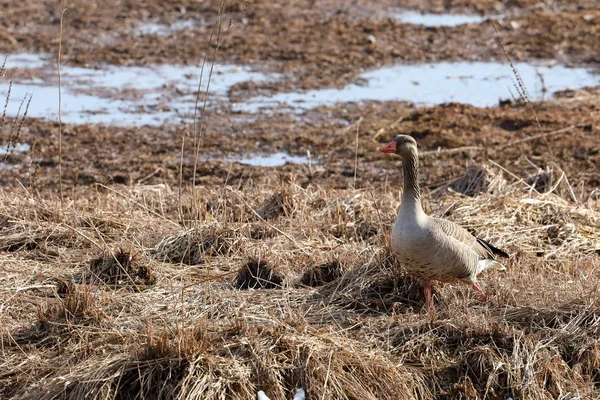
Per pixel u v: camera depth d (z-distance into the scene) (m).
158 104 25.81
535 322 12.89
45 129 23.45
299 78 28.48
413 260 12.53
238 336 12.02
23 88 26.80
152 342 11.59
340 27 34.22
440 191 18.78
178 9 36.03
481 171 18.50
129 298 13.12
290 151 22.47
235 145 22.77
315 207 16.97
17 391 11.36
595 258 15.01
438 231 12.48
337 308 13.21
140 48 31.11
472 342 12.41
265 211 16.75
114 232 15.52
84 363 11.49
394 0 38.59
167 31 33.22
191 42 31.88
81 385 11.11
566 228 15.88
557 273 14.33
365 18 35.78
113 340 12.05
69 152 21.97
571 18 35.88
